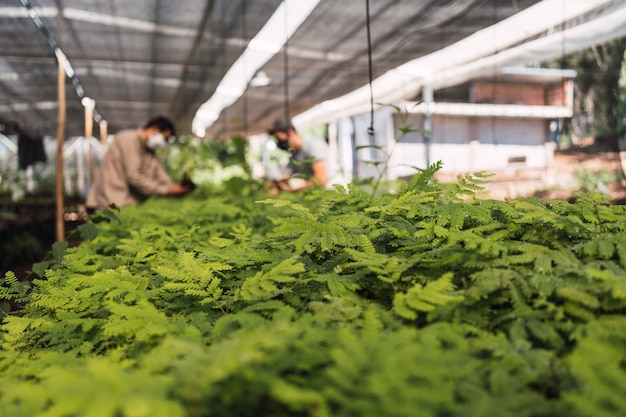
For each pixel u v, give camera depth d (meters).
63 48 8.04
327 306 1.64
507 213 2.25
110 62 9.55
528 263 1.82
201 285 1.96
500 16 6.50
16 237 7.13
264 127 18.20
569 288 1.50
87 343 1.78
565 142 7.39
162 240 3.13
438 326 1.41
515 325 1.46
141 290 2.13
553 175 6.88
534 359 1.25
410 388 0.99
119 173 6.75
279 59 9.06
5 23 6.92
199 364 1.09
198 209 4.52
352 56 8.66
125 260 2.89
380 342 1.19
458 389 1.13
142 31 7.64
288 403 1.10
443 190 2.68
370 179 3.96
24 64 9.27
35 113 14.34
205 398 1.09
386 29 7.13
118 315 1.82
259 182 6.90
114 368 1.22
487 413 0.99
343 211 2.73
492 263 1.73
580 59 7.50
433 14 6.43
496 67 8.38
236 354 1.06
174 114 16.77
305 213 2.30
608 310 1.48
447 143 11.13
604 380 1.03
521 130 10.96
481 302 1.61
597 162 6.69
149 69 10.23
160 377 1.12
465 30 7.14
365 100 11.88
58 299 2.10
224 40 8.08
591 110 7.33
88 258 2.79
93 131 20.06
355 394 1.04
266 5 6.47
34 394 1.14
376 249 2.21
